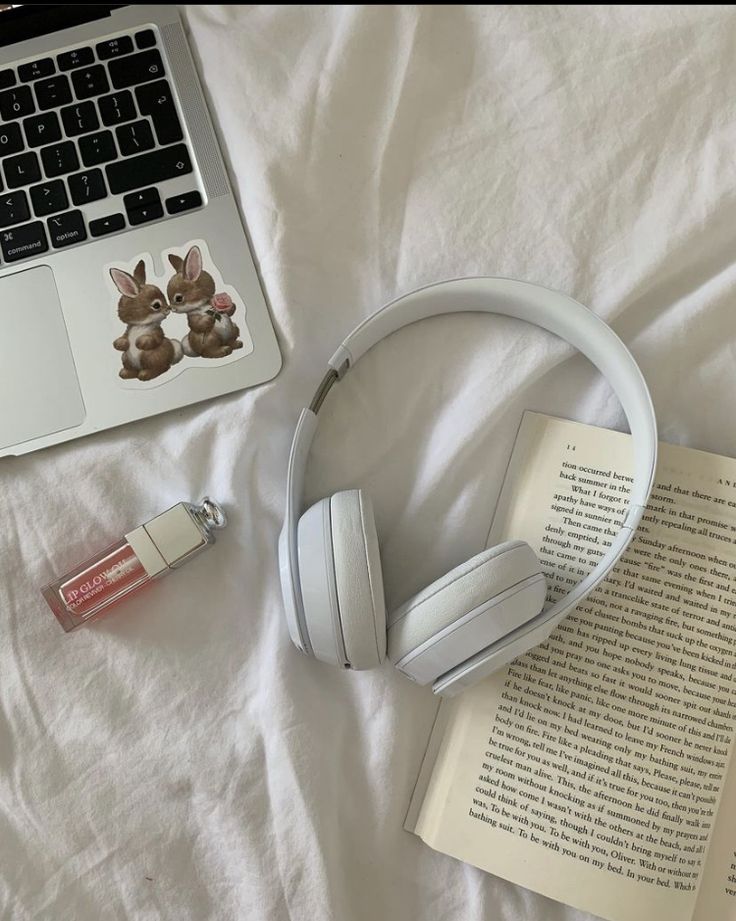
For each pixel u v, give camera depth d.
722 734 0.48
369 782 0.49
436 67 0.55
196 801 0.49
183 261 0.52
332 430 0.52
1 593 0.51
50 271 0.52
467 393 0.52
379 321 0.49
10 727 0.50
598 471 0.51
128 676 0.50
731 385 0.51
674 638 0.49
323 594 0.42
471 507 0.51
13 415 0.51
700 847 0.47
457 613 0.42
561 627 0.50
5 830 0.49
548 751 0.48
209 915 0.48
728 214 0.52
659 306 0.53
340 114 0.54
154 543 0.49
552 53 0.54
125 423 0.51
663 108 0.53
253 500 0.52
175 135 0.54
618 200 0.53
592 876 0.47
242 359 0.52
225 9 0.56
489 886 0.48
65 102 0.54
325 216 0.53
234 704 0.50
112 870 0.48
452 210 0.53
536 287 0.48
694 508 0.50
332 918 0.47
